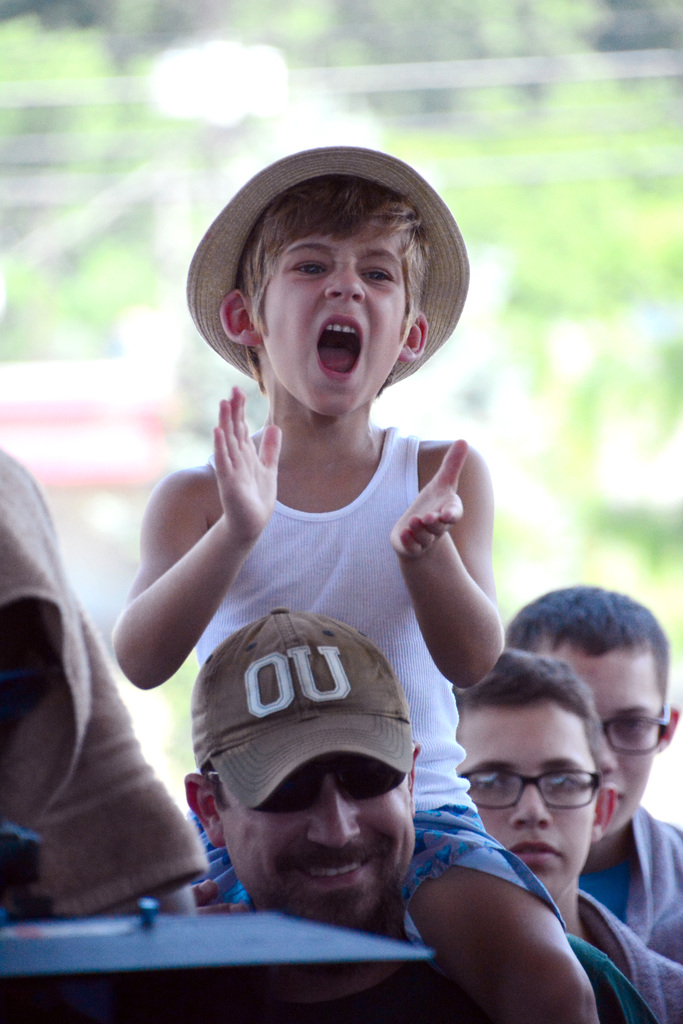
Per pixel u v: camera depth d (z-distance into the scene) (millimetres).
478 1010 6617
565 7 58750
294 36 58688
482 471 8227
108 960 3561
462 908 6715
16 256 56906
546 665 8984
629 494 51000
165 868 4750
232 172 56094
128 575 56062
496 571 50188
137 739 4969
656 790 33625
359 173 7992
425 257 8234
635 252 51938
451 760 7707
